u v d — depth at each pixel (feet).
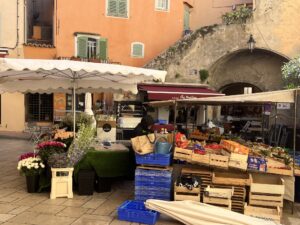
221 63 62.90
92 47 69.77
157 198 22.62
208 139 34.94
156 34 72.64
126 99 60.80
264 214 20.89
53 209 21.76
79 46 68.54
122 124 52.49
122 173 26.43
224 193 21.29
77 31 68.85
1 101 66.69
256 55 62.90
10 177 29.66
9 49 67.56
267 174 22.85
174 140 23.39
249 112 62.80
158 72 26.00
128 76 28.50
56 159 23.95
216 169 23.13
